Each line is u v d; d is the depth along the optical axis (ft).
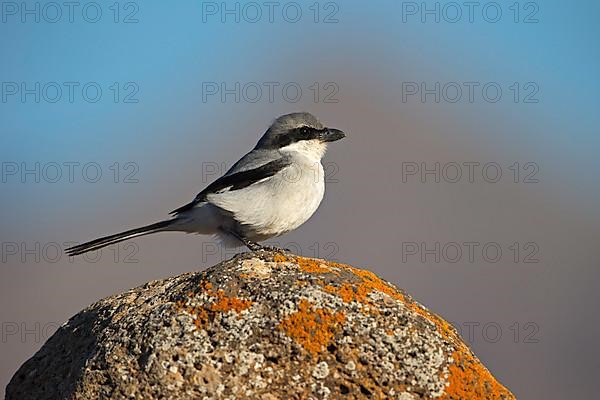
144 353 33.91
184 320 34.32
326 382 33.42
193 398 32.96
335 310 34.42
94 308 39.01
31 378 38.27
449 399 33.65
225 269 36.19
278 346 33.71
